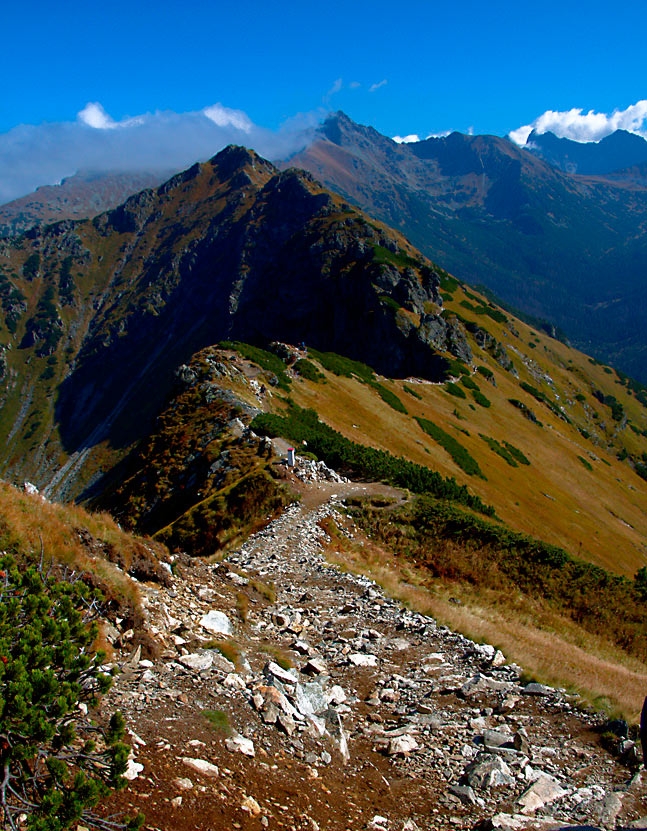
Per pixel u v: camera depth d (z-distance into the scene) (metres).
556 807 7.06
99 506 48.81
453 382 108.38
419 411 87.75
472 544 27.64
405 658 12.72
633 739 9.10
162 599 11.22
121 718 5.23
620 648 22.67
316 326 143.00
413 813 6.64
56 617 6.21
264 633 12.50
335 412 67.12
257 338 157.75
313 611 15.41
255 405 52.66
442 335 123.00
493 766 7.76
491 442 90.44
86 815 4.46
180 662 8.77
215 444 42.12
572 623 23.45
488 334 145.62
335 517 28.00
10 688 4.57
